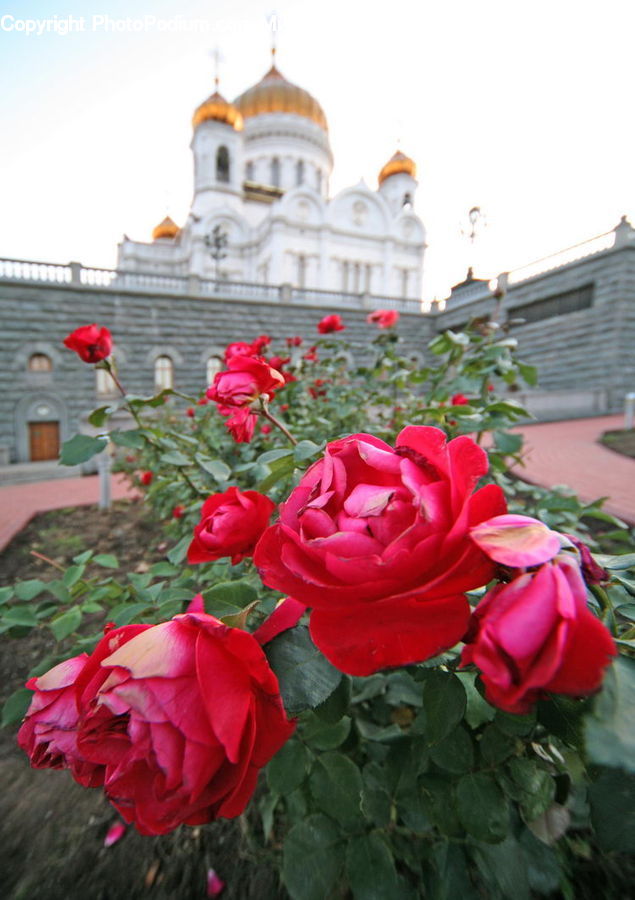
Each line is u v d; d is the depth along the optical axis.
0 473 10.09
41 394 15.82
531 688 0.35
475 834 0.68
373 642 0.41
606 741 0.35
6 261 15.30
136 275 17.48
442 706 0.61
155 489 1.93
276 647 0.54
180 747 0.41
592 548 1.59
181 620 0.47
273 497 1.43
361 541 0.41
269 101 39.97
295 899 0.74
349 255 33.09
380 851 0.76
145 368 17.42
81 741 0.46
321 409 3.12
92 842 1.15
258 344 2.73
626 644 0.47
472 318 2.13
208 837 1.13
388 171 40.47
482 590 0.63
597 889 0.77
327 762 0.85
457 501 0.42
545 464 6.57
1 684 1.89
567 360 16.59
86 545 4.08
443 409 1.51
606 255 15.00
